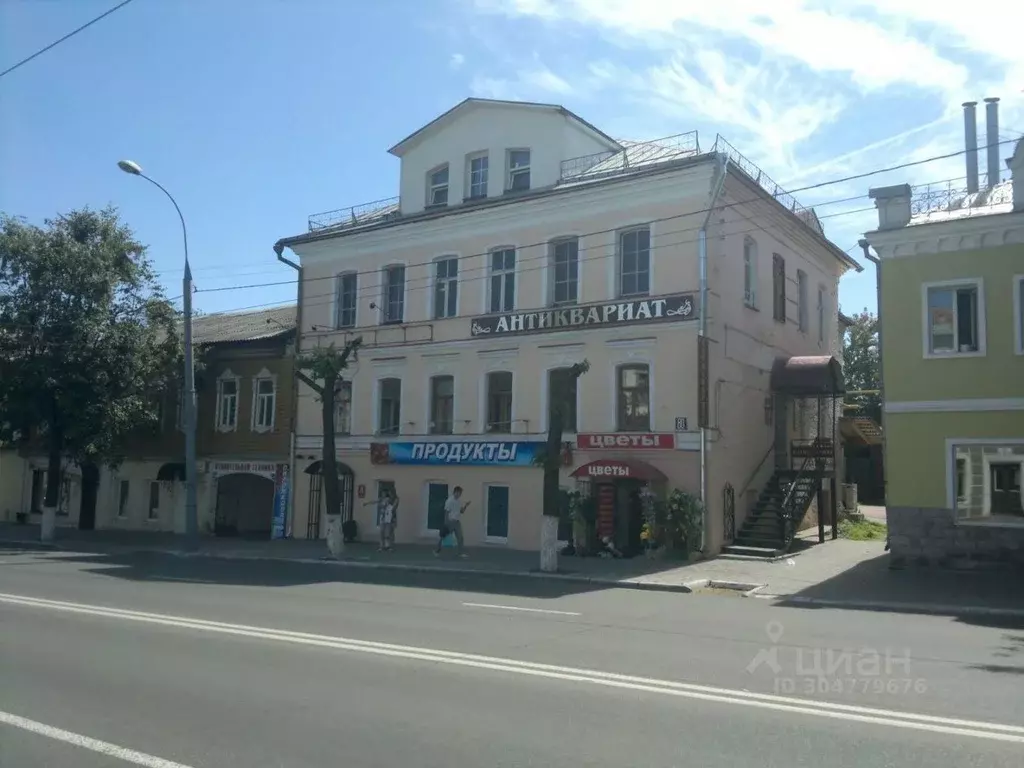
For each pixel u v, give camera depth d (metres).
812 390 25.59
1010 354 17.77
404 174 27.98
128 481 33.62
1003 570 17.61
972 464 18.05
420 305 26.67
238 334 32.81
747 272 24.30
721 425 21.83
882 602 14.53
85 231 28.48
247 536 30.22
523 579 18.30
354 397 27.83
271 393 30.19
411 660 8.77
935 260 18.62
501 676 8.02
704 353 21.12
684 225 21.78
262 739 6.05
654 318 21.83
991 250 18.08
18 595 13.85
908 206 18.98
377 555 22.67
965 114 22.86
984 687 7.62
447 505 22.72
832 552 21.88
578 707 6.88
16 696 7.24
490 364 24.83
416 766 5.49
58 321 27.12
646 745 5.88
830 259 30.14
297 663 8.59
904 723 6.40
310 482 28.67
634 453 21.94
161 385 30.03
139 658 8.80
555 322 23.47
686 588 16.48
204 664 8.53
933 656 9.21
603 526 21.47
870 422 33.88
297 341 29.31
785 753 5.70
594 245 23.28
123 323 28.11
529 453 23.50
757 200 24.08
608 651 9.35
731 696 7.23
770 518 22.73
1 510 38.09
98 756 5.70
